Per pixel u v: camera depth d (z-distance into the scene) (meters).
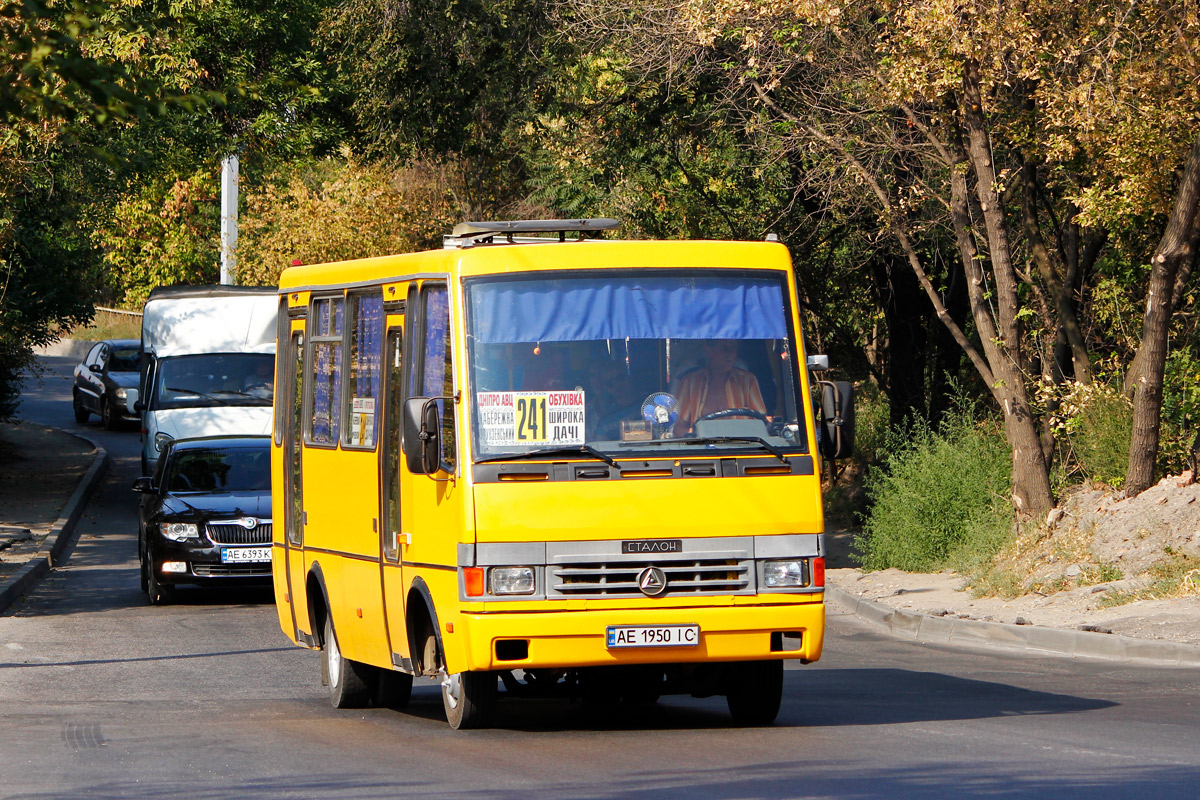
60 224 93.94
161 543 56.31
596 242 28.44
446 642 27.06
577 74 84.38
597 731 28.86
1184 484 51.44
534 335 27.50
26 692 38.00
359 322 32.59
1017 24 49.81
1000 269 55.09
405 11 84.50
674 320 28.05
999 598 51.56
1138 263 60.22
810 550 27.20
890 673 38.88
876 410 87.88
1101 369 62.12
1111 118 52.19
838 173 64.44
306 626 36.69
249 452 60.94
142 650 45.69
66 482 99.31
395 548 29.78
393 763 25.14
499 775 23.56
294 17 94.81
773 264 28.95
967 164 56.19
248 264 106.56
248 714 33.38
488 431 26.77
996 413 69.69
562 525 26.34
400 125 88.62
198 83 85.75
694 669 28.92
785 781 22.27
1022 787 21.41
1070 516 54.09
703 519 26.73
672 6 63.84
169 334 80.50
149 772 25.00
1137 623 43.34
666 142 76.62
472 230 30.97
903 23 51.53
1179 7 51.75
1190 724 28.44
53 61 21.41
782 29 58.84
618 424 27.16
